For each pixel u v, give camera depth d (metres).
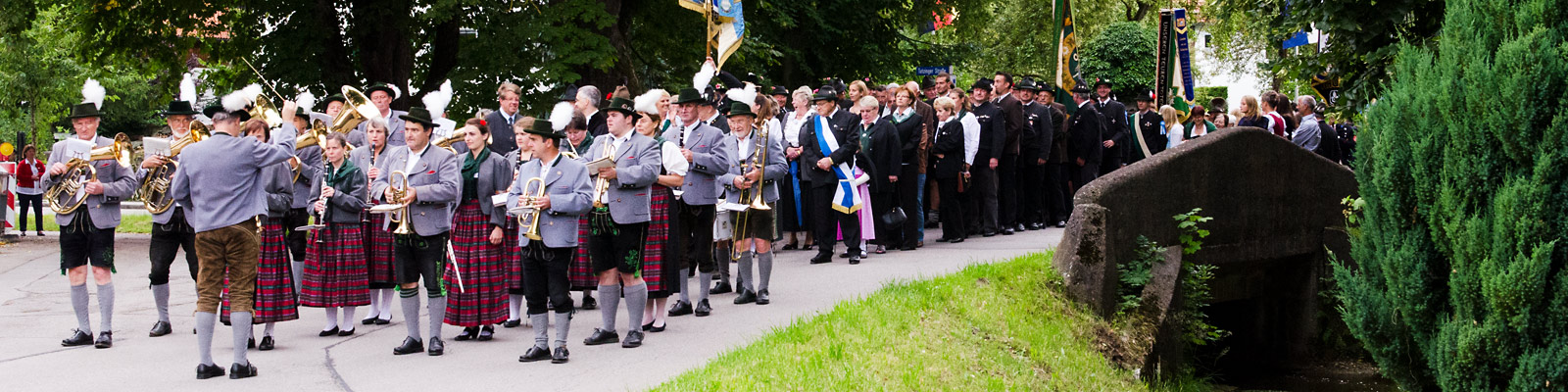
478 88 18.22
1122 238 9.13
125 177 8.42
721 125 10.39
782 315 8.73
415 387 6.75
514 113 10.44
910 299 8.32
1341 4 10.91
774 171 9.23
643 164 7.63
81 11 19.25
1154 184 9.41
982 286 8.80
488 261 8.20
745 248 9.34
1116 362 8.50
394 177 7.72
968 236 13.69
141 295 11.31
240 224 7.06
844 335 7.35
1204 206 9.84
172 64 19.92
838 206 11.23
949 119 13.03
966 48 31.19
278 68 18.23
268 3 18.42
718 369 6.60
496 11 17.97
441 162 7.73
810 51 26.86
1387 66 10.73
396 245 7.74
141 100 37.84
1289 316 11.07
